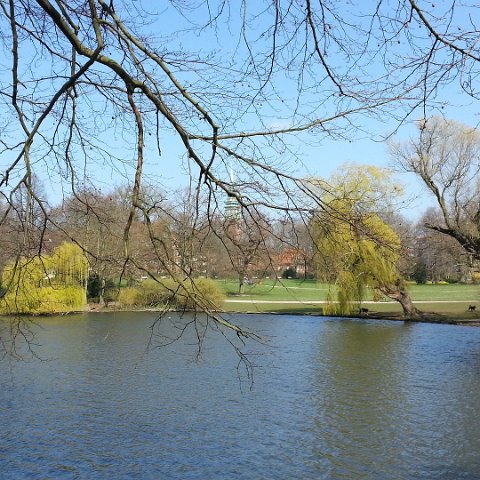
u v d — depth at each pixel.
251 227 4.57
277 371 21.14
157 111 4.50
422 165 23.53
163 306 4.95
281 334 30.77
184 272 4.43
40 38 5.25
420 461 12.45
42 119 4.36
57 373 20.52
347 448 13.17
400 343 27.89
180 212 4.63
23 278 6.16
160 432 14.14
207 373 20.61
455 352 25.45
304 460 12.48
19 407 16.19
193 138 4.27
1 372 20.56
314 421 15.12
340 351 25.58
